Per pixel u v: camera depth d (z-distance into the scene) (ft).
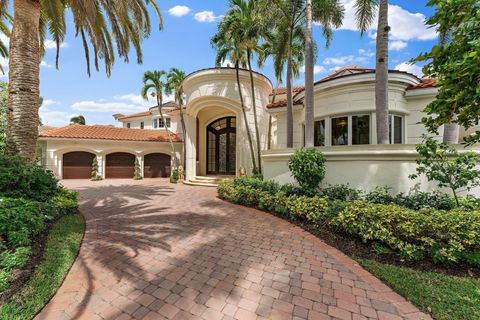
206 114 60.64
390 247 14.17
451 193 19.66
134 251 15.21
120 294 10.55
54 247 14.61
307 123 27.61
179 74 61.21
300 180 23.31
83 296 10.37
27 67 23.24
